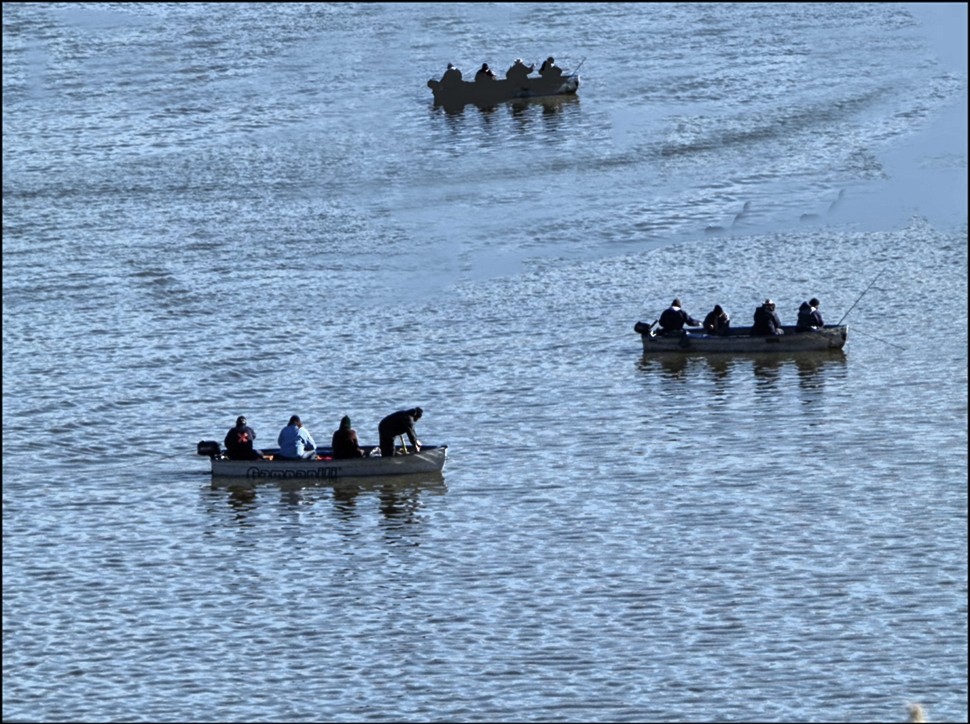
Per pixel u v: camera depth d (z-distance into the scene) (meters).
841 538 153.88
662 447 182.38
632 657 130.75
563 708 122.62
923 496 163.88
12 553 158.62
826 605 139.12
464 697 124.94
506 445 185.50
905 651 130.12
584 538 156.62
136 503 172.25
